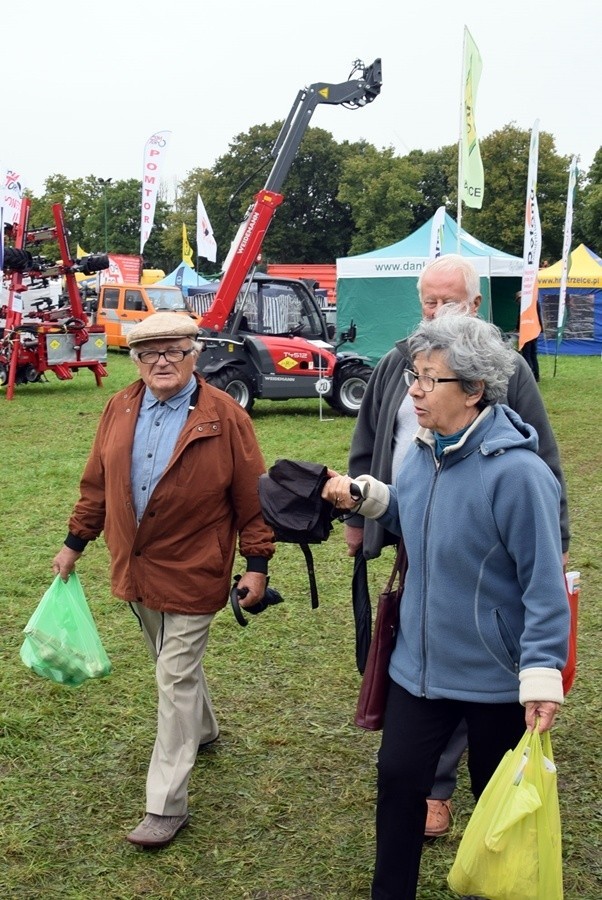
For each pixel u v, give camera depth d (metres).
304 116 13.77
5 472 9.69
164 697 3.16
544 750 2.26
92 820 3.30
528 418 2.96
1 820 3.30
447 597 2.36
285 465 2.56
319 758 3.72
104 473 3.27
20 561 6.41
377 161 54.19
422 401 2.33
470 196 10.38
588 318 26.22
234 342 13.80
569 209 19.16
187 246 37.44
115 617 5.35
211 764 3.67
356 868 3.03
